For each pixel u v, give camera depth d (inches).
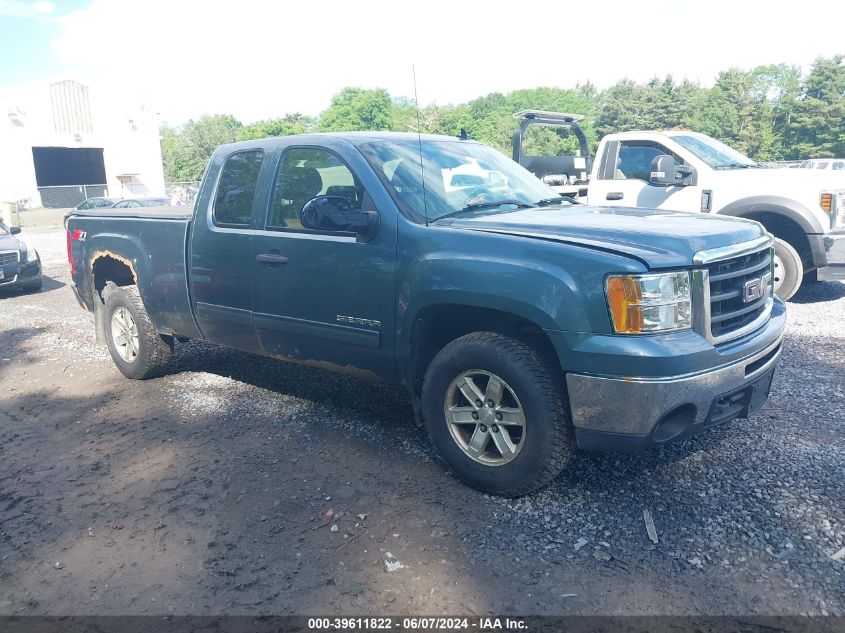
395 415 189.2
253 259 178.5
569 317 124.1
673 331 123.2
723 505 133.3
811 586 108.7
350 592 112.0
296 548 125.3
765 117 3193.9
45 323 344.2
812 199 292.2
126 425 191.3
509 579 113.5
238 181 188.9
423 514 135.0
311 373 232.1
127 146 1755.7
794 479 142.3
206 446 173.2
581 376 124.3
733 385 129.1
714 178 312.3
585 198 393.1
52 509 144.3
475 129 2960.1
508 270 130.9
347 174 163.2
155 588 115.5
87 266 241.0
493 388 136.8
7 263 436.5
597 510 133.6
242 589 114.1
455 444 144.3
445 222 150.2
